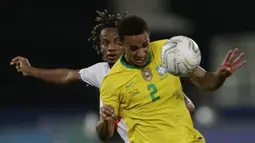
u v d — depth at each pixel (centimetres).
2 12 6306
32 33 6353
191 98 5631
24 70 2684
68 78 2639
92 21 6481
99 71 2569
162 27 6538
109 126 2170
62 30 6419
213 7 6756
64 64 6378
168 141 2148
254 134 4806
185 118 2173
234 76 6262
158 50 2191
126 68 2175
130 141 2222
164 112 2155
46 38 6381
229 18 6731
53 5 6431
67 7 6469
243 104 6166
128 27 2081
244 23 6744
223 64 2014
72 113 5009
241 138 4791
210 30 6688
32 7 6381
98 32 2548
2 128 4700
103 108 2100
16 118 4809
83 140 4588
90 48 6397
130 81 2164
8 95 5981
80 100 5822
